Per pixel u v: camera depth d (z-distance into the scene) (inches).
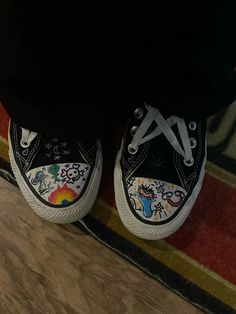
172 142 13.8
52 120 12.7
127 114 14.0
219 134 16.0
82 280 13.9
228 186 15.2
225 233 14.4
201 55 11.5
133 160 14.0
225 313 13.4
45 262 14.2
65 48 10.7
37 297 13.7
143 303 13.6
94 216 14.8
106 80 11.9
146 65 12.0
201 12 10.6
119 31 10.6
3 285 13.8
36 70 11.1
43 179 14.0
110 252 14.3
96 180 14.3
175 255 14.2
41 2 9.5
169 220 13.7
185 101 12.7
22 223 14.7
